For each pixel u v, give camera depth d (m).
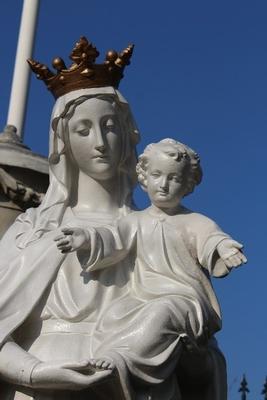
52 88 8.21
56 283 7.45
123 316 7.03
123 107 8.10
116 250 7.38
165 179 7.42
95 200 8.08
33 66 8.24
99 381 6.51
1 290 7.43
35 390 6.83
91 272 7.42
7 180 9.35
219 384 7.36
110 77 8.10
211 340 7.48
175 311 6.92
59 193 8.09
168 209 7.55
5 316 7.30
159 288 7.23
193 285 7.24
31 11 12.90
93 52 8.02
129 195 8.19
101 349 6.83
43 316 7.32
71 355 6.97
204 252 7.19
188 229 7.44
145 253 7.42
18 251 7.73
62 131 8.02
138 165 7.60
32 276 7.46
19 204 9.46
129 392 6.62
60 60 8.15
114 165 8.04
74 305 7.28
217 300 7.31
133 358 6.67
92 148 7.93
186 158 7.44
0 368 6.92
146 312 6.91
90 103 7.94
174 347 6.84
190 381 7.33
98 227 7.47
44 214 7.98
